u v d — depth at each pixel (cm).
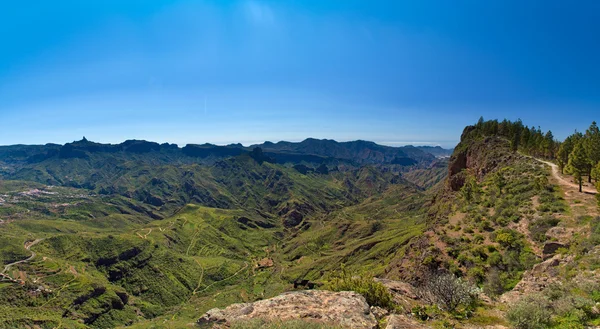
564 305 1576
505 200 6238
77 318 12594
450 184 12781
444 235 5428
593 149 7106
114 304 14150
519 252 4031
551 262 3169
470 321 1642
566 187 6234
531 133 11862
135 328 10375
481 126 15500
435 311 1783
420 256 5069
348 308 1614
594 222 3681
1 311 11556
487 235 4906
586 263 2566
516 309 1557
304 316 1521
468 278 3897
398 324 1459
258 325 1378
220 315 1562
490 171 10400
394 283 2342
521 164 9069
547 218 4462
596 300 1681
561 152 7881
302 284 9975
